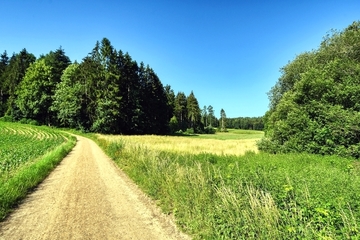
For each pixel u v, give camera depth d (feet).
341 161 45.16
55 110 206.18
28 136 135.95
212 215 16.90
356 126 54.80
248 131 432.66
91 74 188.96
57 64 245.24
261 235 13.53
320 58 90.17
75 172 40.86
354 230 11.87
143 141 117.39
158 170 31.89
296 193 17.19
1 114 252.83
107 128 183.93
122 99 197.36
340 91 61.52
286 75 107.96
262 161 44.96
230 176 24.26
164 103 259.60
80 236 16.56
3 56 317.63
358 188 19.80
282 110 76.64
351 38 81.10
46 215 20.65
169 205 22.36
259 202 16.42
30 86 212.23
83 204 23.70
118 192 28.12
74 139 120.37
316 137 60.08
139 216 20.43
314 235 12.15
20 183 28.71
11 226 18.30
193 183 23.24
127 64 212.02
